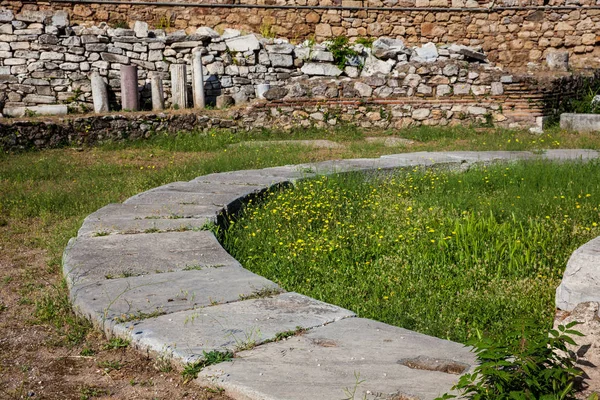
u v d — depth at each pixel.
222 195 6.22
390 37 17.02
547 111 13.87
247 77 14.21
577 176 7.30
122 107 13.38
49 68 13.19
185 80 13.86
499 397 2.21
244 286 3.66
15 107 12.76
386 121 13.82
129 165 9.51
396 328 3.11
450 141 11.84
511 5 17.20
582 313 2.72
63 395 2.69
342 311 3.31
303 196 6.44
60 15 13.32
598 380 2.45
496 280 4.31
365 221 5.84
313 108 13.63
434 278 4.44
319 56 14.40
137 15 15.41
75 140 11.67
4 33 12.95
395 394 2.40
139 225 5.03
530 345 2.35
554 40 17.19
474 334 3.49
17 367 2.96
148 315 3.22
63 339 3.24
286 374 2.59
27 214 6.38
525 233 5.26
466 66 14.09
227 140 12.07
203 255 4.29
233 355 2.80
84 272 3.91
